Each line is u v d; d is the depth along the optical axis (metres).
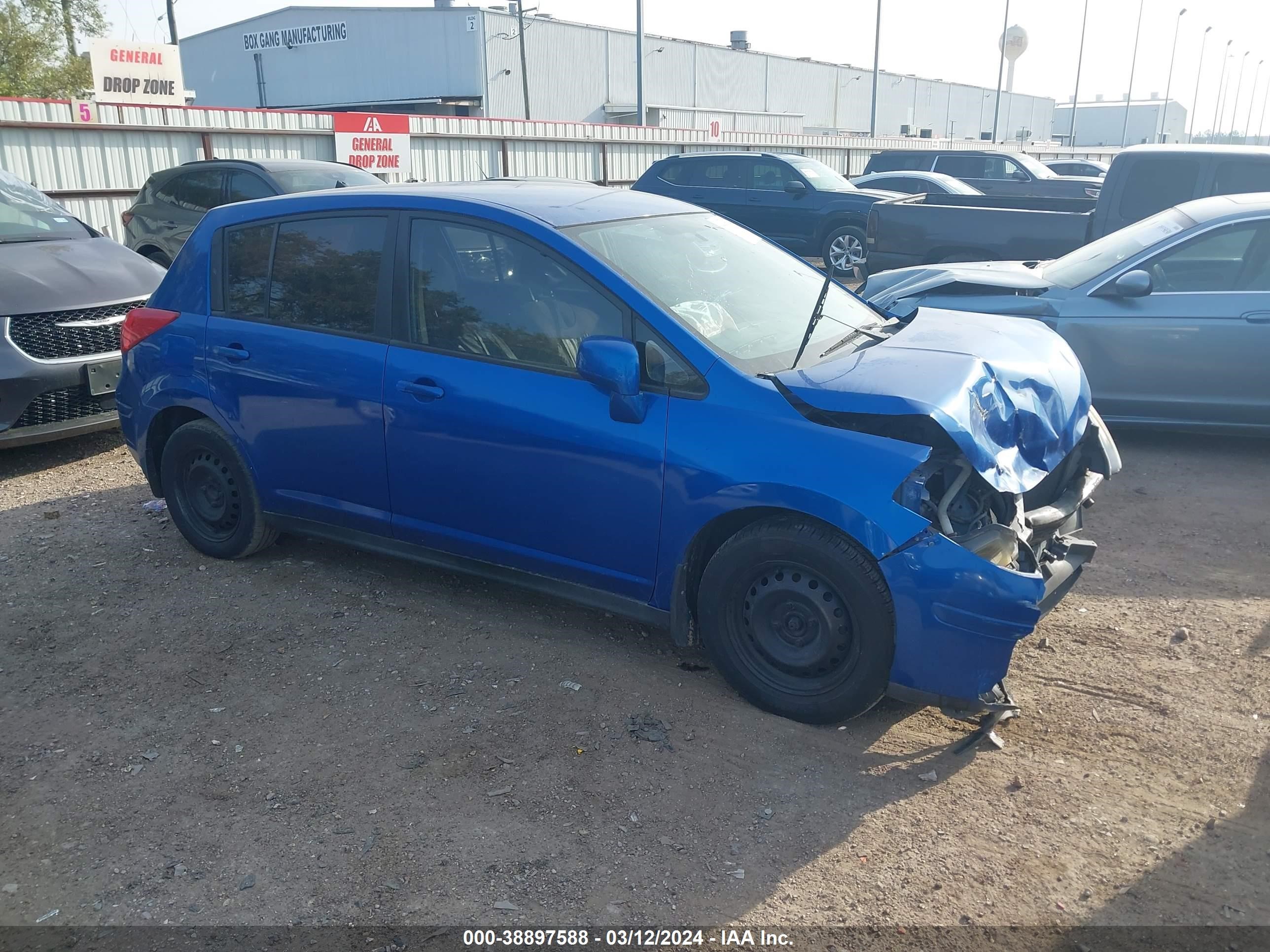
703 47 59.59
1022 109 94.00
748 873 2.86
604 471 3.67
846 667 3.41
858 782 3.26
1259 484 6.04
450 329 4.05
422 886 2.82
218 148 17.06
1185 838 2.98
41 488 6.15
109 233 15.84
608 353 3.46
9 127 14.38
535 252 3.88
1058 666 3.97
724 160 16.38
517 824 3.06
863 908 2.72
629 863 2.90
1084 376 4.28
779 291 4.30
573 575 3.92
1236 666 3.94
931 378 3.43
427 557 4.35
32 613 4.49
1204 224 6.43
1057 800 3.16
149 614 4.48
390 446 4.18
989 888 2.79
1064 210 12.03
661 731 3.53
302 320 4.45
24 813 3.16
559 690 3.81
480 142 21.14
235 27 56.34
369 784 3.27
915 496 3.25
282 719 3.66
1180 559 5.00
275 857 2.94
